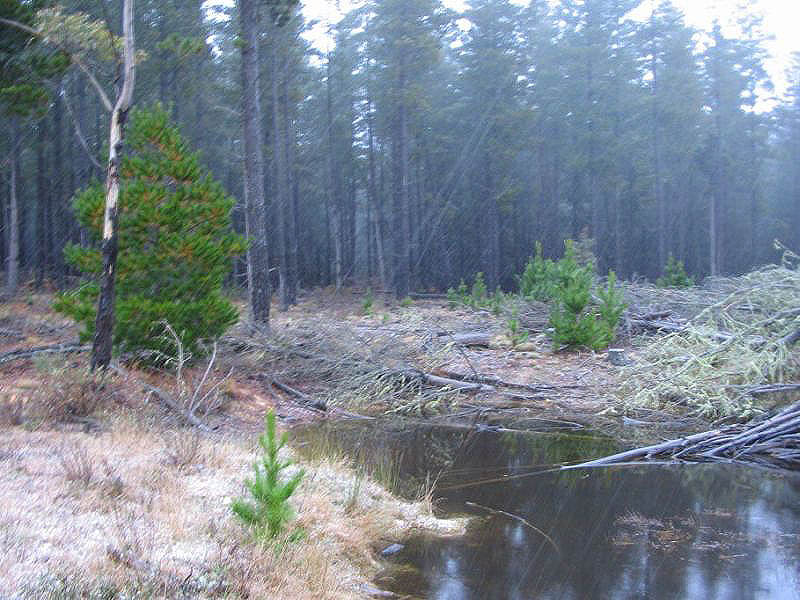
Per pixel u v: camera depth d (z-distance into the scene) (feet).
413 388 49.21
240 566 18.08
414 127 148.97
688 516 27.73
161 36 86.89
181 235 40.83
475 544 24.72
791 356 46.29
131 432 30.19
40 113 49.65
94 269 40.81
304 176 162.40
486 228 173.37
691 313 62.08
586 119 165.07
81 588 15.11
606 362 54.54
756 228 204.23
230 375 44.70
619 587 21.24
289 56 118.93
